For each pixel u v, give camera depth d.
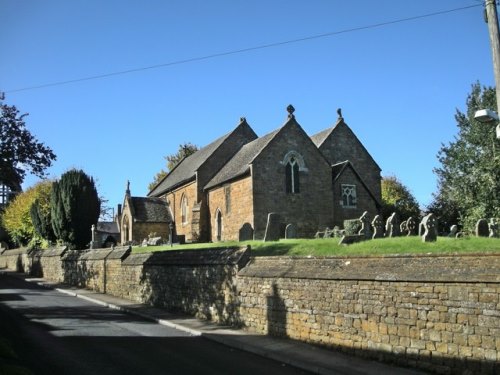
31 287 36.66
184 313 21.17
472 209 36.19
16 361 11.09
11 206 65.38
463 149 39.66
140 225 51.28
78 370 11.55
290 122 40.00
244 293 17.05
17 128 19.09
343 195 41.47
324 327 13.65
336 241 19.91
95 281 32.88
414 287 11.34
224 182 42.06
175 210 52.88
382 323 12.00
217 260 18.84
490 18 11.30
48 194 61.09
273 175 38.56
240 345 14.34
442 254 11.21
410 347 11.31
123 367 11.96
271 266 16.16
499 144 37.19
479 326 10.05
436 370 10.72
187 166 56.09
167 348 14.38
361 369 11.28
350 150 47.59
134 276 26.89
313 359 12.33
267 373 11.50
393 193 73.12
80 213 45.66
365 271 12.62
